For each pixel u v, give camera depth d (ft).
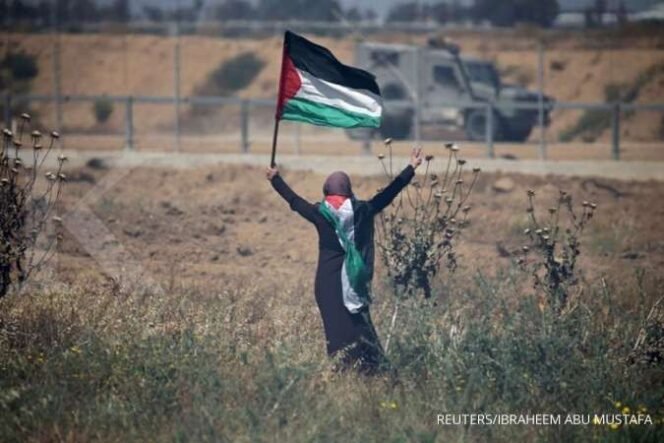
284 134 486.38
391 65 367.25
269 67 570.87
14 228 120.88
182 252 178.91
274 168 107.86
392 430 90.17
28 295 122.52
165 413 92.73
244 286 144.25
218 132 507.30
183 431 87.56
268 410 91.50
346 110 109.60
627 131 465.47
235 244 190.70
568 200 133.28
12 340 110.52
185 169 276.21
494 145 351.25
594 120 467.11
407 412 93.76
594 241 195.52
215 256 177.37
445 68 366.02
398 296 111.04
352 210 104.12
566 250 120.47
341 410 93.35
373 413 93.40
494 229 203.41
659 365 109.81
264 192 246.27
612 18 568.82
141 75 553.23
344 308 103.76
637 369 106.32
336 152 344.28
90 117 496.23
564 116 477.36
